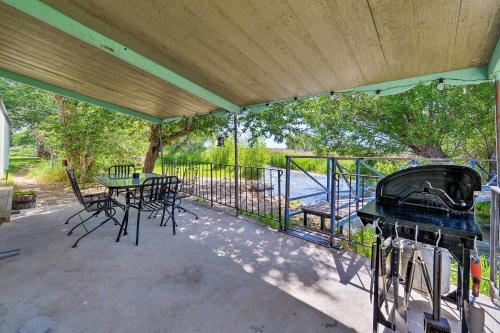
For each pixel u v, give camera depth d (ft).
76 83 13.05
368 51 7.45
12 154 47.52
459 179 4.65
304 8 5.68
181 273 7.80
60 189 22.82
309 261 8.64
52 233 11.14
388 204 5.30
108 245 9.93
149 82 12.34
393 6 5.41
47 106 30.14
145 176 14.51
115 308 6.09
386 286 5.21
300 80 10.14
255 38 7.16
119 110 17.34
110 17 6.68
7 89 29.86
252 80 10.43
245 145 31.58
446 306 6.17
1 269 7.90
